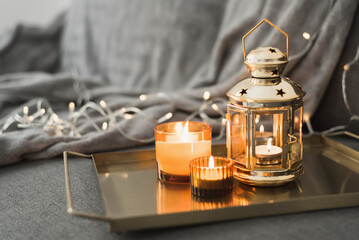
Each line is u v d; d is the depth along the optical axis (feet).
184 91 4.38
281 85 2.49
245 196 2.55
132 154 3.31
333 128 3.83
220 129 3.89
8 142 3.45
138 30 5.27
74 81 4.93
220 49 4.49
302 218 2.35
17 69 6.06
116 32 5.53
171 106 4.17
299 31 3.81
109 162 3.28
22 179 3.12
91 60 5.86
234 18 4.51
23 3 8.41
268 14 4.03
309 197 2.37
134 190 2.70
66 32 6.25
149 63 5.16
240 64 4.27
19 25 6.16
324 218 2.34
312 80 3.83
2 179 3.14
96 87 5.06
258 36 4.09
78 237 2.27
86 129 3.92
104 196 2.61
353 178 2.83
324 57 3.75
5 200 2.78
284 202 2.33
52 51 6.41
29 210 2.62
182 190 2.68
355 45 3.59
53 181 3.04
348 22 3.59
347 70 3.64
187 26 4.93
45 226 2.41
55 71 6.41
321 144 3.54
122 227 2.19
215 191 2.51
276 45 3.86
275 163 2.61
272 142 2.76
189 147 2.73
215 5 4.90
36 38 6.33
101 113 4.22
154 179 2.90
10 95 4.72
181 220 2.23
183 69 4.92
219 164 2.66
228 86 4.14
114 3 5.62
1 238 2.31
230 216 2.29
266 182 2.60
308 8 3.77
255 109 2.48
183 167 2.75
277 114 2.59
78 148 3.52
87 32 5.92
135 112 4.29
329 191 2.62
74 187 2.90
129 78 5.30
